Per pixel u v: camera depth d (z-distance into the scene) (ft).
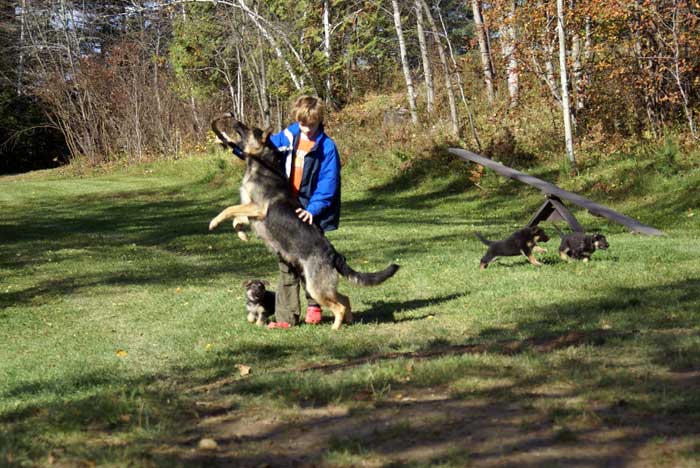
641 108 74.79
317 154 23.89
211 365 20.97
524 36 78.69
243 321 26.99
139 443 13.35
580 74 76.84
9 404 18.20
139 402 15.69
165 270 41.55
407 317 25.68
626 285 28.48
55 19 147.84
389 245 46.06
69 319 30.50
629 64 73.00
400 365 17.47
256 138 23.67
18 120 149.89
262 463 12.26
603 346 18.74
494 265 35.40
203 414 15.05
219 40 118.01
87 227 65.21
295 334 24.02
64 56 147.74
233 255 45.47
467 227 54.65
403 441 12.87
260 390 16.53
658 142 69.51
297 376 17.34
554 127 78.43
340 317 24.07
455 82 97.09
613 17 67.51
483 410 14.21
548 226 55.93
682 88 71.26
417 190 79.25
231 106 130.93
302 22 110.63
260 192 23.66
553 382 15.71
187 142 130.72
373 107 105.40
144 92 133.28
